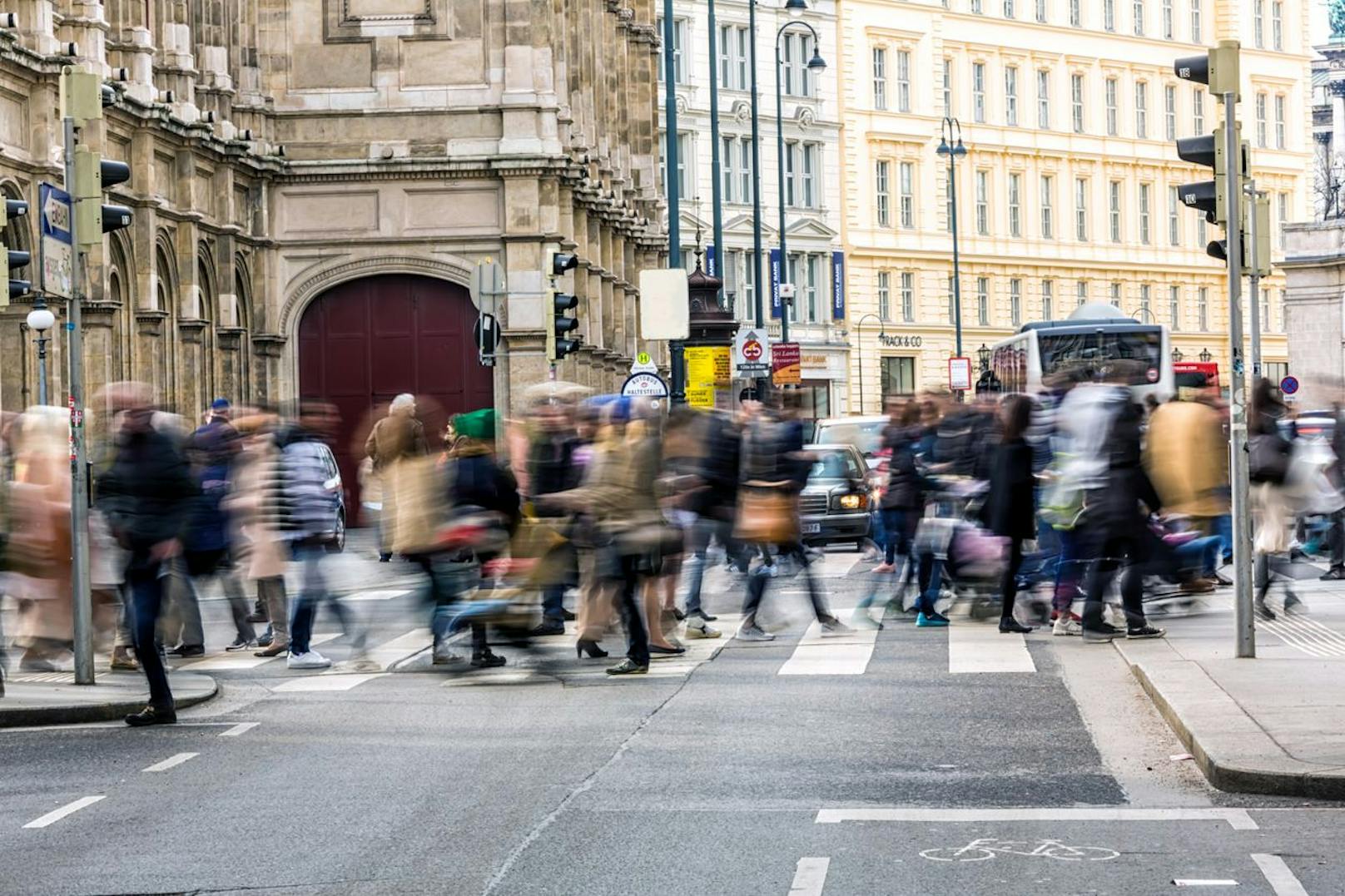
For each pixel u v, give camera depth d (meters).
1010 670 22.70
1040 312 130.25
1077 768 16.20
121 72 46.44
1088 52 133.12
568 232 62.41
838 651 25.02
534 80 58.22
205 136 51.19
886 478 30.08
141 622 19.73
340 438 58.62
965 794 15.17
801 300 115.12
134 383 19.84
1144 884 12.16
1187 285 139.38
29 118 41.56
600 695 21.33
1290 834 13.45
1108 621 27.45
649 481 23.17
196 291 51.22
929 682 21.80
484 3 58.25
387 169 57.84
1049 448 29.41
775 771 16.27
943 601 31.89
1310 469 29.38
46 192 20.98
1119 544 25.02
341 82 58.25
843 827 13.99
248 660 25.86
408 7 58.22
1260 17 143.62
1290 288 107.88
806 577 27.48
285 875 12.79
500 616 23.44
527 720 19.45
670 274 51.59
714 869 12.75
